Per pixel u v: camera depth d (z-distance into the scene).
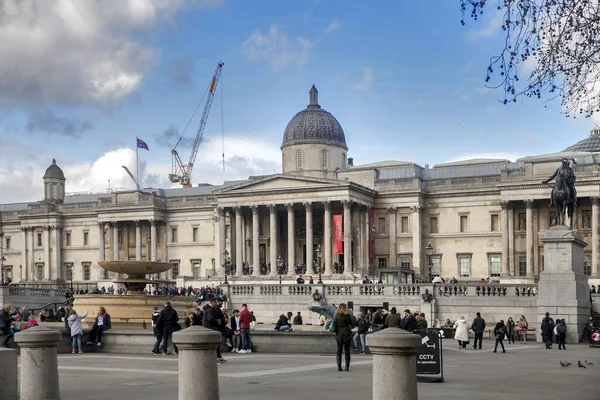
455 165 133.75
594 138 133.75
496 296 80.06
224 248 129.12
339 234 118.44
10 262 160.38
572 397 25.73
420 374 30.89
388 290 86.00
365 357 43.50
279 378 31.22
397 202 128.62
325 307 46.97
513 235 119.75
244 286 92.62
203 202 143.50
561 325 56.22
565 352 52.25
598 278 111.69
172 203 145.75
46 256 153.75
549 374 34.41
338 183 121.44
